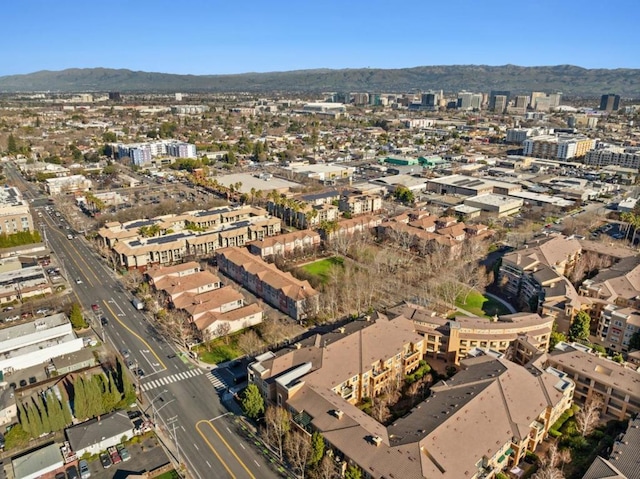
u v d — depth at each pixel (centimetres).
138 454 11981
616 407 13288
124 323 18388
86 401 12769
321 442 11050
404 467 9956
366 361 13975
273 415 12200
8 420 13150
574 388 13962
